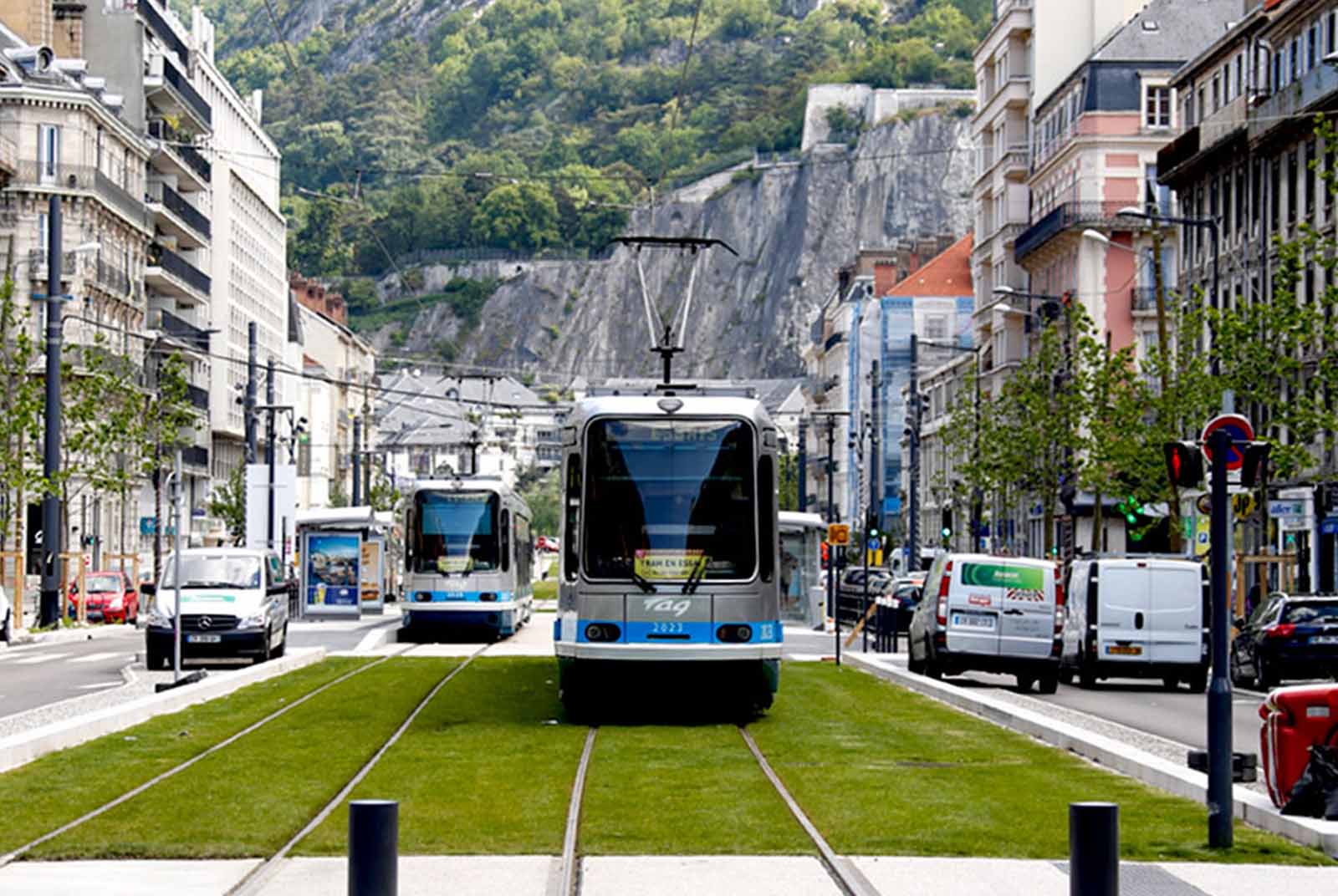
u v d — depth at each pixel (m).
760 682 41.00
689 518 40.75
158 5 163.62
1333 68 90.44
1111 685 62.31
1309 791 23.78
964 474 120.00
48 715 42.34
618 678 40.56
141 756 32.59
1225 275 106.38
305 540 106.81
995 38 158.75
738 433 41.12
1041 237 138.62
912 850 22.14
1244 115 103.62
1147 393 86.62
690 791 27.73
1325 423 68.00
